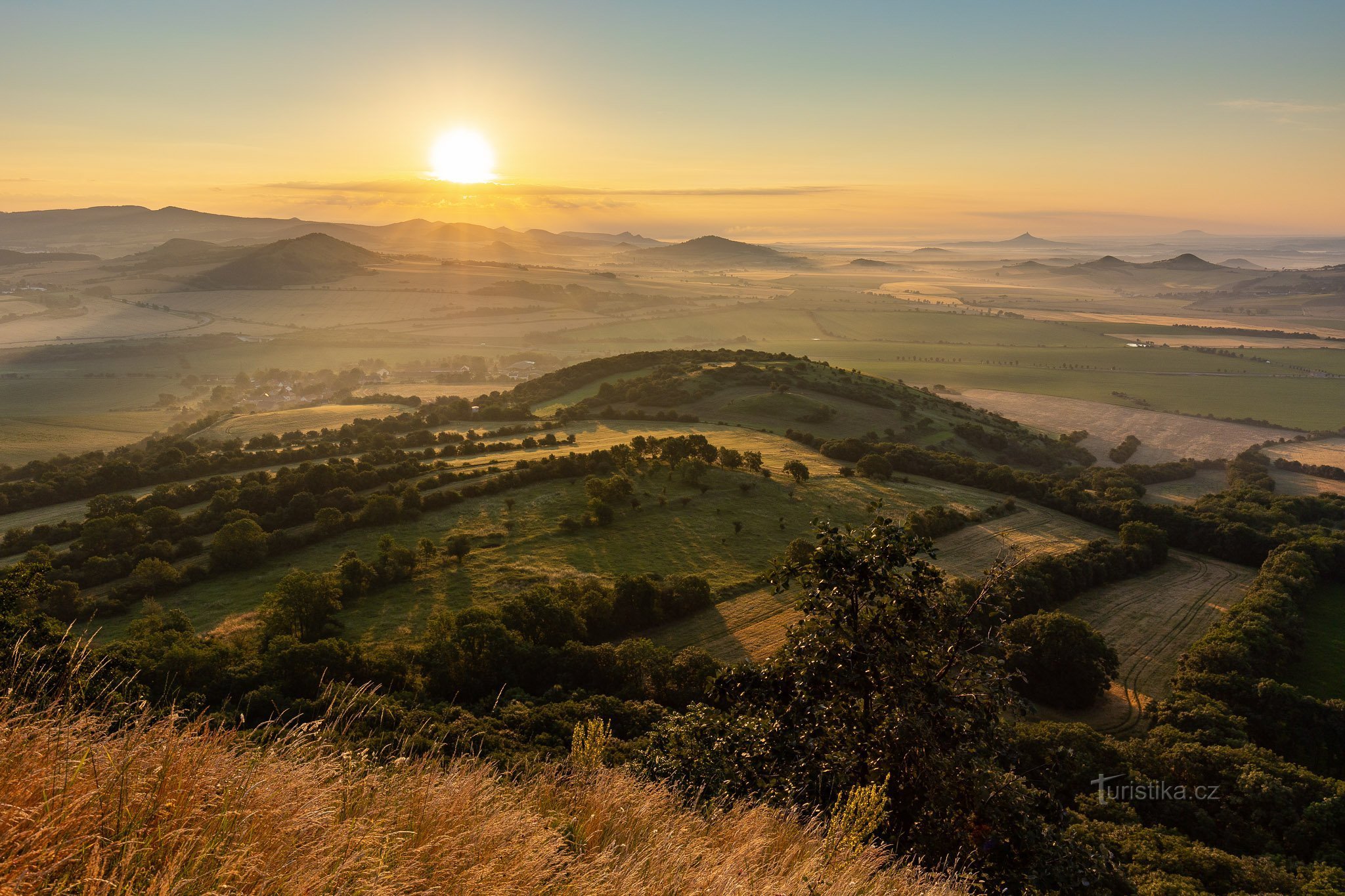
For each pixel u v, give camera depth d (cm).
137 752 416
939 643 1148
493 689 4391
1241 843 3155
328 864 409
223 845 387
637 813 674
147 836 379
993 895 925
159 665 3872
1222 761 3562
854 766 1050
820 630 1132
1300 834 3127
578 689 4209
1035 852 991
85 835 357
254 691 3731
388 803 505
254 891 369
